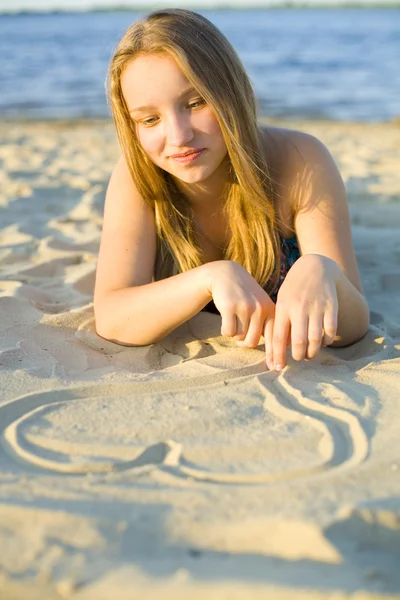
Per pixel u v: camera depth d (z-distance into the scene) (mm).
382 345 2184
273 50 27219
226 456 1512
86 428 1633
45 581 1116
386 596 1056
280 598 1056
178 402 1766
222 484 1400
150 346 2199
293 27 53438
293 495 1341
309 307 1880
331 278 1948
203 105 1974
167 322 2100
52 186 5102
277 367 1920
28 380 1908
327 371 1979
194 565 1145
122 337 2186
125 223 2283
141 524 1256
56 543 1207
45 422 1662
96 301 2246
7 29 58094
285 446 1546
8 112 11633
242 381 1894
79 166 6223
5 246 3482
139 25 1977
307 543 1182
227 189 2234
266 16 96688
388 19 71188
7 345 2154
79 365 2061
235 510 1297
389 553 1184
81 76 17422
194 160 2012
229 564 1146
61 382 1902
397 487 1366
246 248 2273
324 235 2238
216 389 1847
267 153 2277
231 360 2064
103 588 1093
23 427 1637
